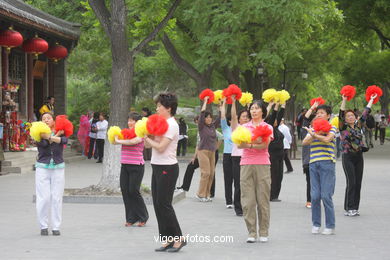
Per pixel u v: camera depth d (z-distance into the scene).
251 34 31.95
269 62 29.75
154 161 9.05
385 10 36.78
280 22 29.73
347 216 12.71
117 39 15.47
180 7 30.50
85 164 26.91
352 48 46.16
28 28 27.12
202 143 14.74
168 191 9.04
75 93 50.00
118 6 15.50
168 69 41.47
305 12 28.69
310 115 13.06
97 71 44.56
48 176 10.54
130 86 15.68
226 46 28.56
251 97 11.70
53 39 31.08
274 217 12.55
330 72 50.72
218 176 21.95
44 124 10.45
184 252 9.19
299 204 14.47
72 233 10.74
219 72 36.78
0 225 11.53
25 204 14.30
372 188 17.78
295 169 24.33
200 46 30.14
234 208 12.98
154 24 17.62
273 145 14.59
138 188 11.38
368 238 10.31
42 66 32.88
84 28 37.41
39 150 10.55
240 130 9.48
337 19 32.84
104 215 12.68
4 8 22.91
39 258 8.79
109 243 9.88
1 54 27.39
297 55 30.23
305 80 45.62
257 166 9.84
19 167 22.38
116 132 11.20
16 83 29.59
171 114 9.16
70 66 43.97
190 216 12.67
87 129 30.36
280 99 11.34
